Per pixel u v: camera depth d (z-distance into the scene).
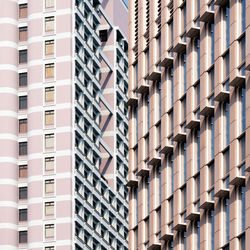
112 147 170.62
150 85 101.50
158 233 96.25
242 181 80.00
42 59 154.88
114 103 172.88
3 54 155.62
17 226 150.12
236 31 83.94
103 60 173.50
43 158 151.25
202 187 86.88
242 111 81.88
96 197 159.62
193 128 90.25
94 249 158.50
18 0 158.62
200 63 90.06
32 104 153.25
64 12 156.38
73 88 154.00
